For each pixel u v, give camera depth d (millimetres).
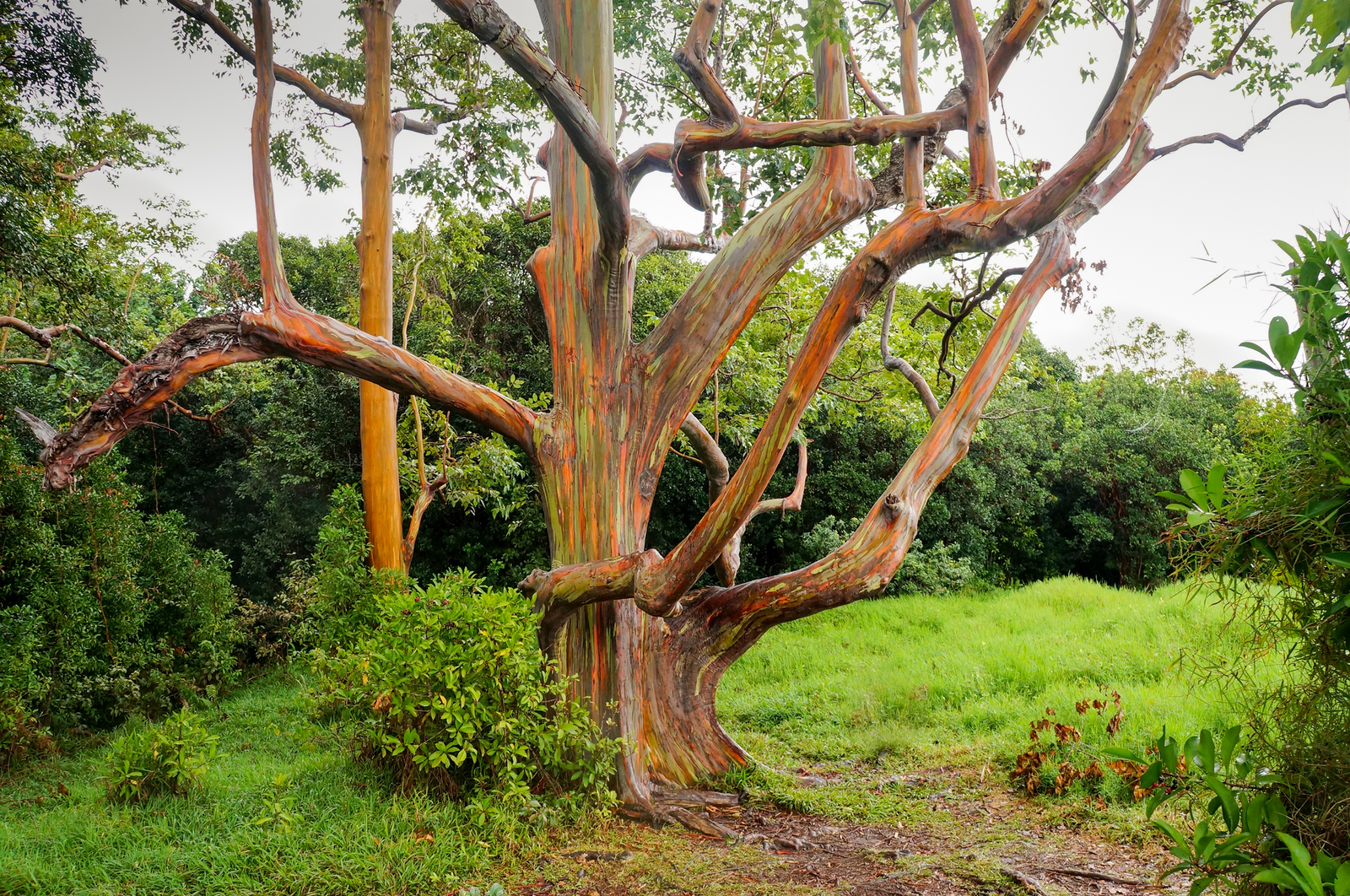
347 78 11234
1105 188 6172
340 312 16906
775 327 11664
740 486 5113
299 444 16406
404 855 4680
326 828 5031
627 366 6723
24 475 10000
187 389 15836
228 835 5031
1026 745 6785
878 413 14828
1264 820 1734
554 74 4773
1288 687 1966
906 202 5953
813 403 11477
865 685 9672
